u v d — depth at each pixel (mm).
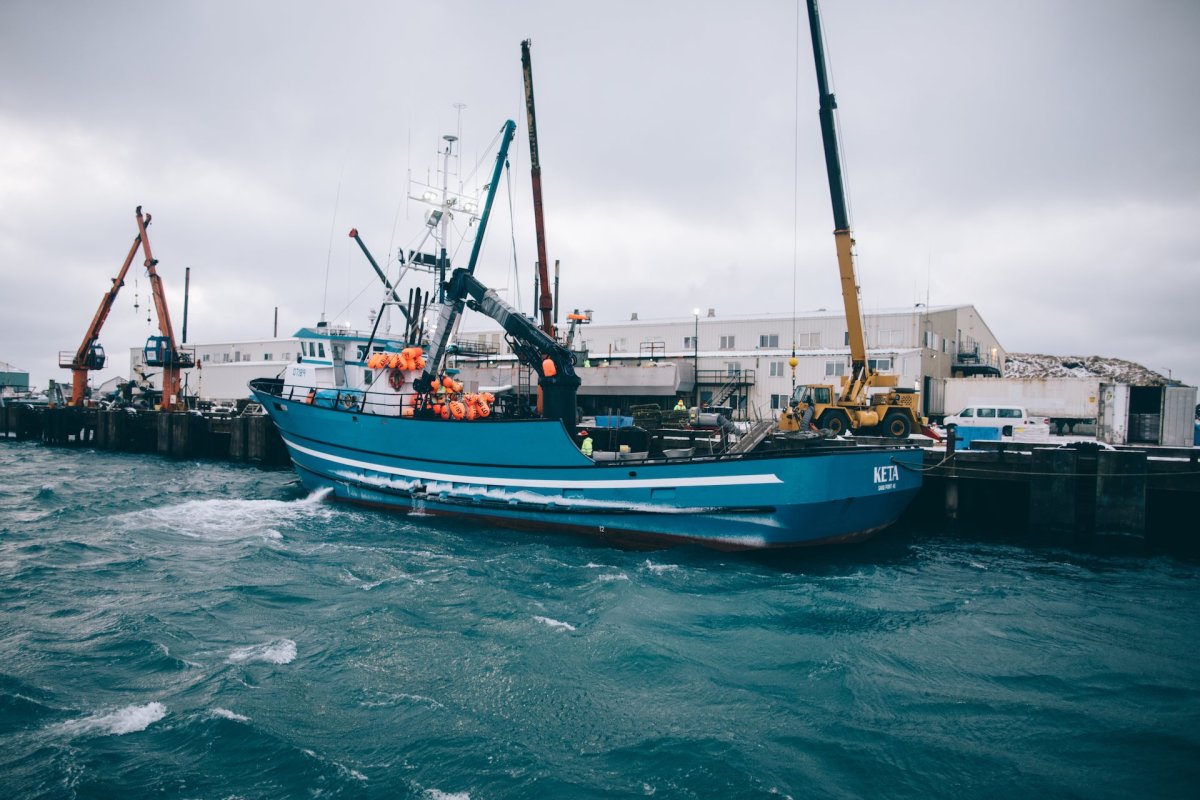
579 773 6367
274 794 5934
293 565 13445
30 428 47031
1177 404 22500
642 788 6117
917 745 6914
